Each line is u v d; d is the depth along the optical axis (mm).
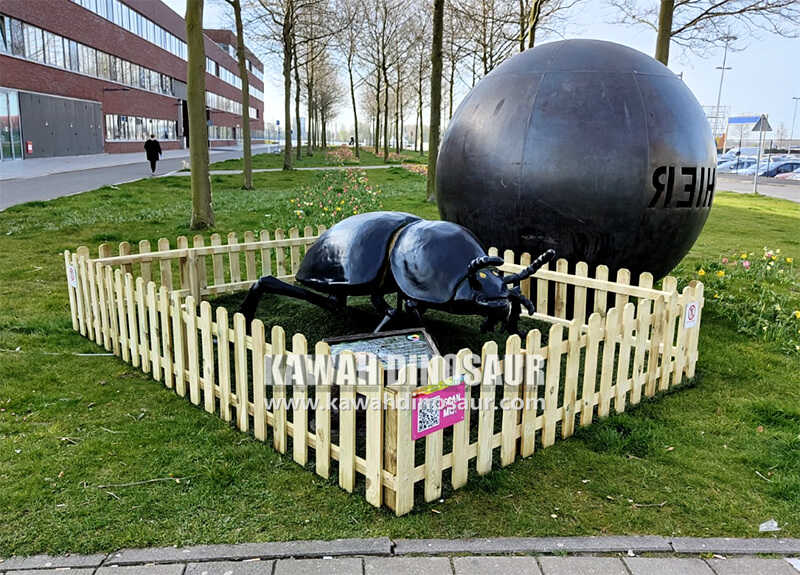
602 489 3549
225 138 81062
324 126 63188
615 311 4320
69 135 39906
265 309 7102
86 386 4863
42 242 10672
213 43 71750
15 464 3668
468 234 4996
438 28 16094
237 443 4012
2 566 2770
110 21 45781
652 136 5707
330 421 3775
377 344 4027
